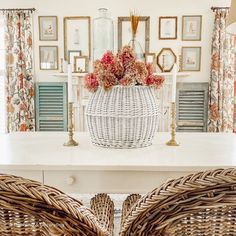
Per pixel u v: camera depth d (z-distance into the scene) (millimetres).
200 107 3865
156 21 3885
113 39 3861
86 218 641
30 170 1285
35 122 3984
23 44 3881
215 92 3785
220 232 646
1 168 1277
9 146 1618
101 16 3746
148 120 1545
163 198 604
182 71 3920
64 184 1295
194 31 3879
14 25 3857
